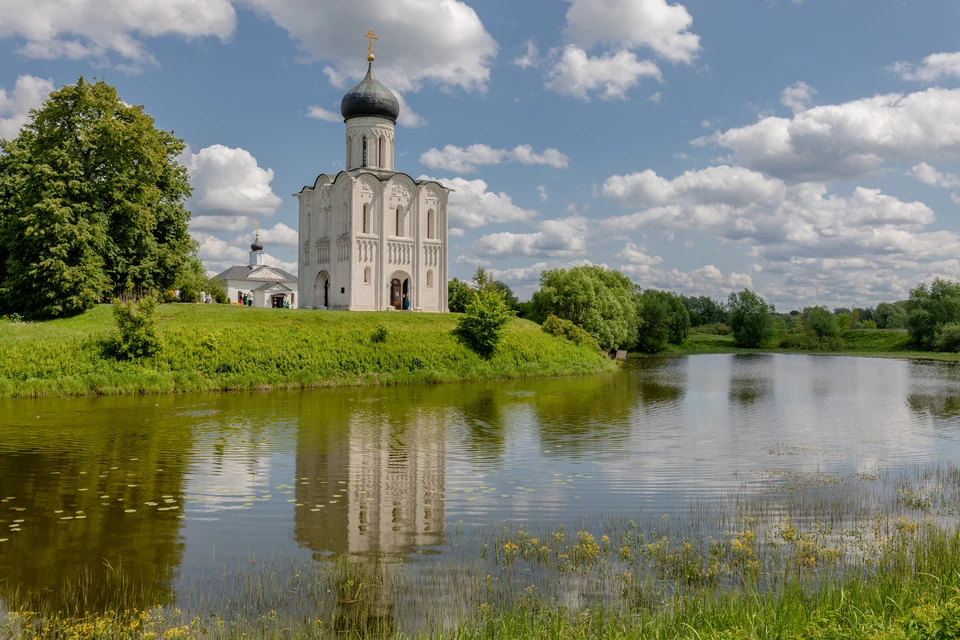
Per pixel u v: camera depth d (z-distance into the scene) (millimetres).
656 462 23625
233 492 19312
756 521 16734
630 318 99688
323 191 79125
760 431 30484
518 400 41125
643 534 15773
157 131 61062
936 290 122875
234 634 10836
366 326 56438
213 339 47531
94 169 54750
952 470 22547
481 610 11594
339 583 12883
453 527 16312
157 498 18641
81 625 11109
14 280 51000
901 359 98625
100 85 54250
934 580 12250
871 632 9289
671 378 60344
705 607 11102
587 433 29391
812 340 135375
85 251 50906
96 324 49375
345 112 77250
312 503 18250
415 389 46969
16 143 59531
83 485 19953
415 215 76562
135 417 32719
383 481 20688
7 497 18625
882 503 18484
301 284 83750
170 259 58875
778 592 11953
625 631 10594
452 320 62406
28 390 39188
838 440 28328
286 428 30016
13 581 12992
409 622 11336
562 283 87125
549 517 17141
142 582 12961
